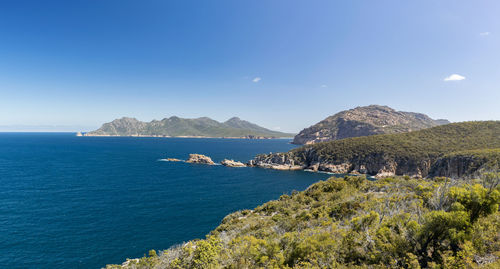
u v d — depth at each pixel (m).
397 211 17.69
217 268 16.17
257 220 36.62
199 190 83.12
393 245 12.90
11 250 38.38
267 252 16.73
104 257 37.56
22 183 84.75
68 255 37.69
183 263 18.12
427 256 12.28
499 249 11.38
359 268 12.48
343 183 43.47
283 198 50.09
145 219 53.88
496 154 72.19
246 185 93.25
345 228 17.11
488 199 13.02
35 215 53.56
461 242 11.80
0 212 54.78
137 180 95.81
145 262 24.75
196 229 49.47
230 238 27.11
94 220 52.00
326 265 13.23
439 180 33.41
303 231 19.53
